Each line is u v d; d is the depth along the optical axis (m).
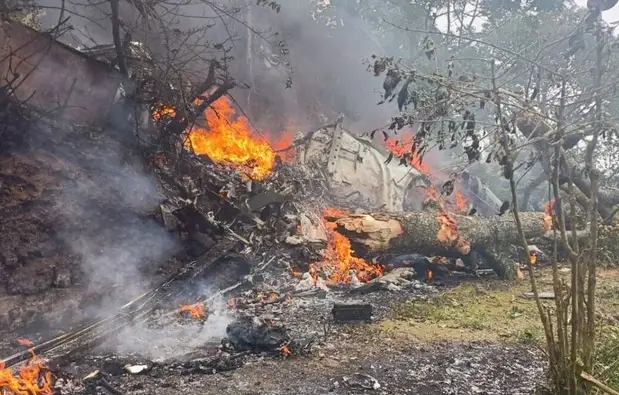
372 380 4.76
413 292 8.73
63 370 4.88
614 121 3.38
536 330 6.33
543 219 10.86
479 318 6.99
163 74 10.39
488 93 3.55
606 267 10.45
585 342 3.55
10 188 6.65
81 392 4.38
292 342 5.69
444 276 10.15
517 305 7.84
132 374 4.84
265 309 7.45
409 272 9.83
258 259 9.32
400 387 4.66
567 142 4.25
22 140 7.23
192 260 8.70
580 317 3.57
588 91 3.48
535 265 11.12
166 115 10.60
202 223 9.06
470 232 10.18
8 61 7.64
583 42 3.77
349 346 5.79
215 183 10.15
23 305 6.20
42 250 6.75
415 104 3.88
